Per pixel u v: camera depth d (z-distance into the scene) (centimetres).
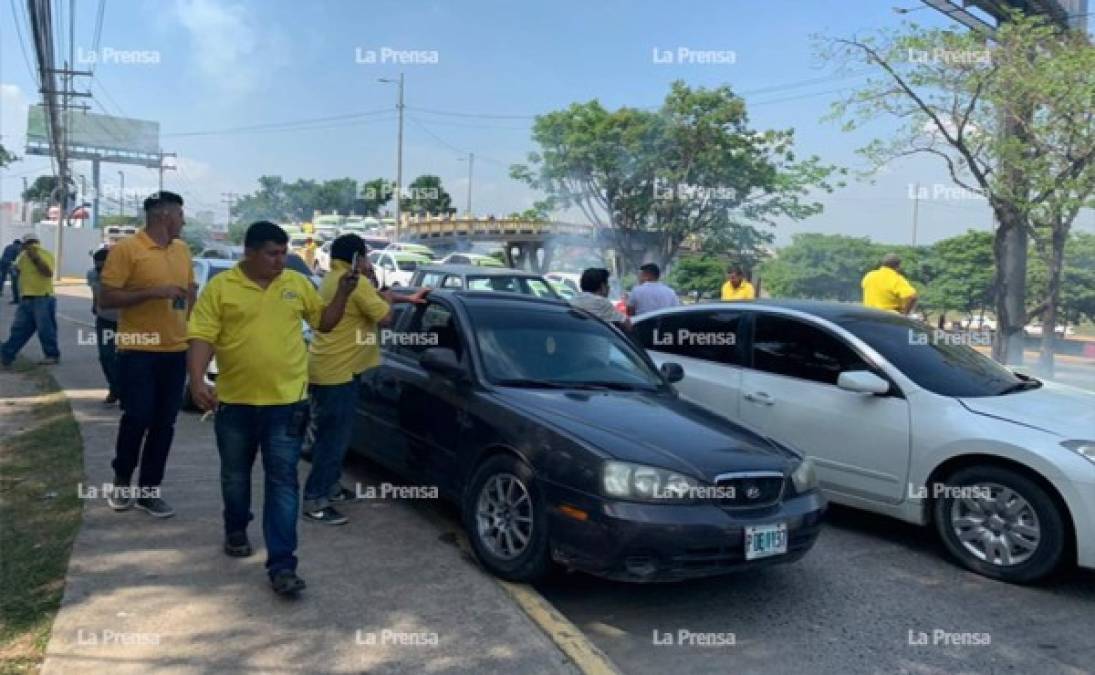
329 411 528
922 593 485
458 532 530
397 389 571
